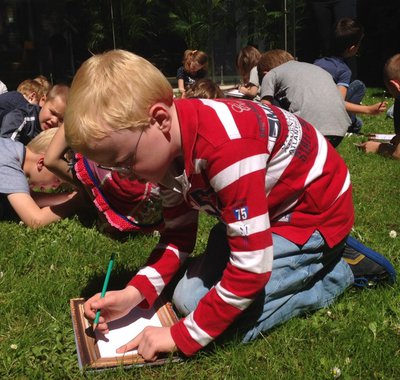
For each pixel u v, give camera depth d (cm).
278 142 182
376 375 174
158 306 211
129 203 285
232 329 193
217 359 184
